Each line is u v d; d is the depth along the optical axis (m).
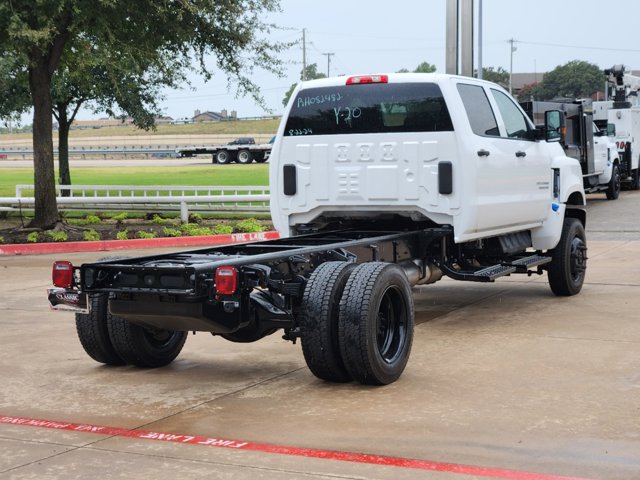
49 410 6.37
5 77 21.47
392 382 6.87
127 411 6.30
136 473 4.97
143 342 7.48
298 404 6.35
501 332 8.77
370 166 8.72
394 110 8.62
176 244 18.47
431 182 8.50
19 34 16.16
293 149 9.07
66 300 6.99
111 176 40.81
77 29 18.72
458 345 8.20
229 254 7.85
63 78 26.39
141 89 27.72
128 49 18.84
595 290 11.38
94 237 18.58
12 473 5.02
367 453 5.20
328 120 8.91
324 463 5.05
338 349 6.69
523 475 4.78
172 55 20.22
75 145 105.75
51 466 5.12
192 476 4.89
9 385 7.15
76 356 8.23
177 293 6.46
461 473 4.83
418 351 7.98
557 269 10.65
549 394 6.41
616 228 18.69
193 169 47.81
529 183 9.74
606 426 5.62
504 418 5.84
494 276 8.91
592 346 8.02
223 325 6.71
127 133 119.88
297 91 9.05
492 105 9.23
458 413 5.98
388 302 6.94
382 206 8.77
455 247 9.24
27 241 18.23
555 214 10.39
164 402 6.52
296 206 9.09
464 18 18.03
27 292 12.27
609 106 27.44
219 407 6.34
